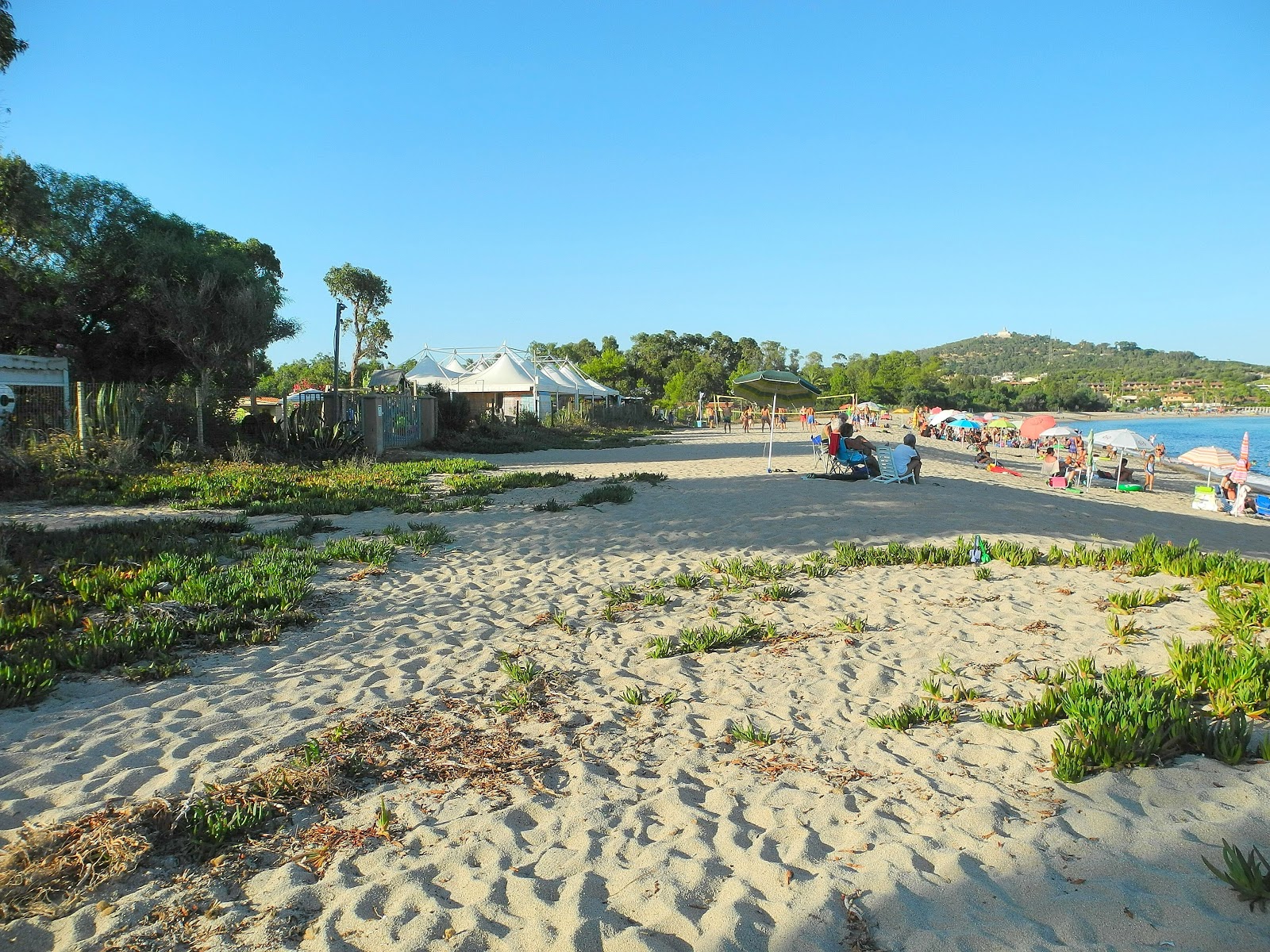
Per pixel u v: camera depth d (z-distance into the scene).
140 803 3.43
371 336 43.56
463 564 8.34
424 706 4.65
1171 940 2.41
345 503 11.88
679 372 82.75
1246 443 18.84
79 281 19.78
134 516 10.84
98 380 20.80
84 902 2.80
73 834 3.16
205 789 3.56
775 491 14.02
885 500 12.91
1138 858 2.84
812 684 5.04
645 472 17.69
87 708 4.50
